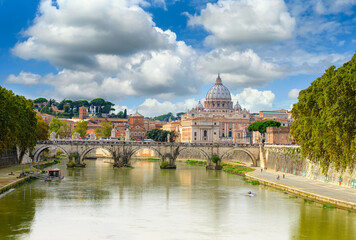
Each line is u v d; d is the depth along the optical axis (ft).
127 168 589.73
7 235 216.95
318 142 332.39
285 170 487.20
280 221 248.73
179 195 339.77
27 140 472.44
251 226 238.48
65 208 281.13
